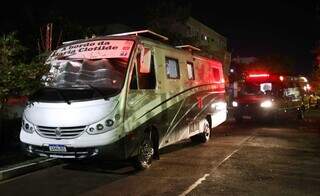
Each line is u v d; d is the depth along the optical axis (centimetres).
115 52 943
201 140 1402
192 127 1280
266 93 2172
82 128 848
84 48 980
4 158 1030
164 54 1093
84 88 893
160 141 1051
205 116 1397
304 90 2612
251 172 956
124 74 905
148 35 1061
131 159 953
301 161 1091
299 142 1435
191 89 1261
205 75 1407
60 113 861
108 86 896
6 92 963
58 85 929
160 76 1056
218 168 996
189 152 1219
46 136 867
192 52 1323
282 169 991
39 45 1446
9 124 1198
